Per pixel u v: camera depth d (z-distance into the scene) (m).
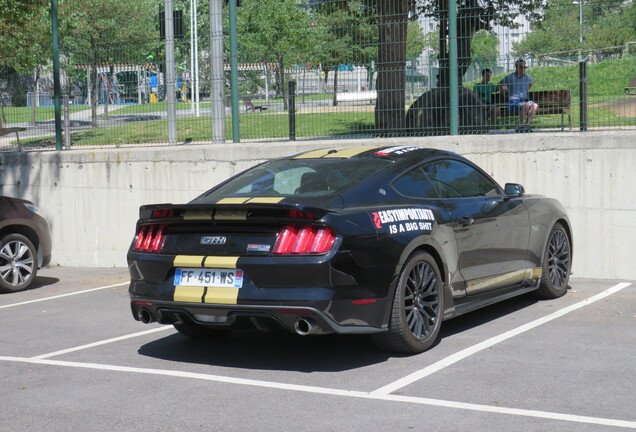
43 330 7.30
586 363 5.27
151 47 12.22
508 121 9.58
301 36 10.59
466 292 6.24
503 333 6.26
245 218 5.26
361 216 5.36
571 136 8.84
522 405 4.41
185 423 4.34
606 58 9.07
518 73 9.52
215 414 4.48
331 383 5.03
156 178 11.27
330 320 5.09
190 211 5.46
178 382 5.21
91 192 11.83
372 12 10.21
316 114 10.56
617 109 8.98
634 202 8.57
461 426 4.10
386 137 10.18
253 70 11.03
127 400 4.83
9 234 9.89
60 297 9.35
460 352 5.70
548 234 7.43
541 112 9.41
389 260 5.39
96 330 7.20
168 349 6.26
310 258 5.08
